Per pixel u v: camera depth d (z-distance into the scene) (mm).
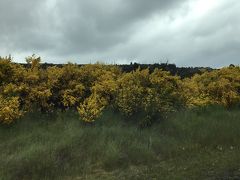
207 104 17422
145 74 15953
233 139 13273
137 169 10477
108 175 10117
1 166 10016
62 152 11000
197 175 9320
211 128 14180
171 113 15227
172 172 9742
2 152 10969
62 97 14117
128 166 10883
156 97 14594
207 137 13328
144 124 13930
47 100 13977
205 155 11289
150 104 14406
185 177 9227
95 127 12914
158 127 13977
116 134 12469
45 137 11828
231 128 14273
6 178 9500
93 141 11789
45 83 14375
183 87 17281
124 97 14422
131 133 12719
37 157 10367
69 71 14867
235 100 18297
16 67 14414
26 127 12570
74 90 14211
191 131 13797
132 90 14570
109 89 14781
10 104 12664
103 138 11992
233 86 19109
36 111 13570
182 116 15273
